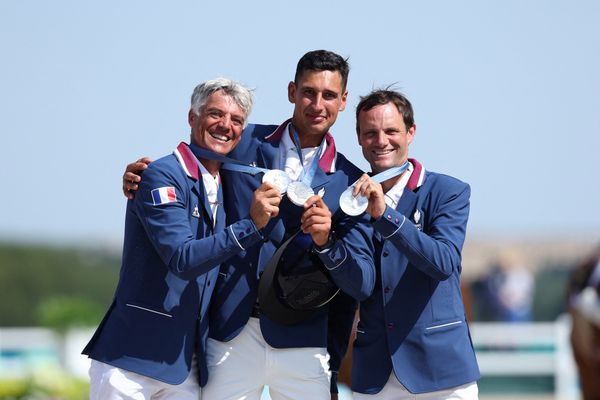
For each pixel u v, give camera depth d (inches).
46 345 1641.2
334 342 601.6
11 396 1002.7
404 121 571.8
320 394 579.2
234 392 570.3
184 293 555.5
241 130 572.1
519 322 2251.5
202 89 568.1
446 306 563.8
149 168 556.4
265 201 536.4
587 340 888.9
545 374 1523.1
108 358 547.2
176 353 551.2
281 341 569.9
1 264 3735.2
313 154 585.3
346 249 555.5
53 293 3747.5
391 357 557.9
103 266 3870.6
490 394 1541.6
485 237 3668.8
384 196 574.2
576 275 912.3
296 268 567.5
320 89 569.9
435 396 559.2
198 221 560.7
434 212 568.4
